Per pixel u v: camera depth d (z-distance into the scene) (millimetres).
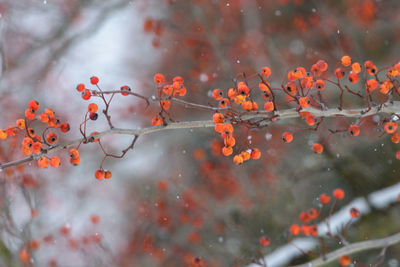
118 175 12000
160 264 9984
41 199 8469
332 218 8062
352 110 3348
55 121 2982
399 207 7684
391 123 3305
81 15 10805
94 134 3074
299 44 10656
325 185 8867
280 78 9430
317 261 4930
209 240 9375
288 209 8922
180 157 11320
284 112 3234
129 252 10477
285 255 7758
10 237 6348
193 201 10234
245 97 3086
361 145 8406
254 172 9773
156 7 11547
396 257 7426
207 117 10039
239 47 10406
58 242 8484
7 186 6641
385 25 10625
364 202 8047
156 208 10828
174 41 11164
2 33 9609
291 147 9406
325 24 9805
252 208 9359
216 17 10867
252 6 10828
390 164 8258
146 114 11367
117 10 11086
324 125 8344
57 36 10586
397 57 10109
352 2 10539
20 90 9789
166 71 11281
